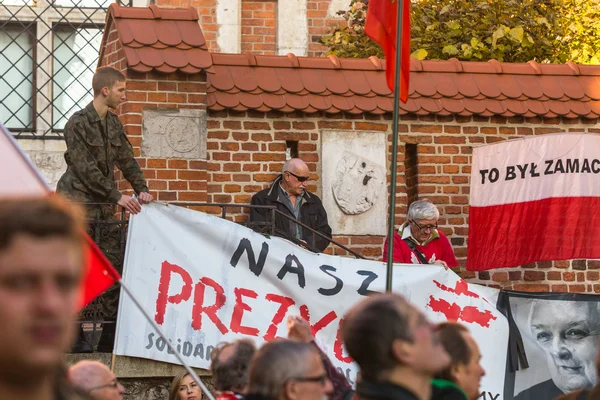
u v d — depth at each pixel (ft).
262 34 58.85
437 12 49.06
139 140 34.73
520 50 47.70
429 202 33.12
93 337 29.17
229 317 29.19
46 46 53.72
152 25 35.50
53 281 7.25
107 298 29.66
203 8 57.82
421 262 32.99
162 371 28.55
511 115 38.06
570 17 50.78
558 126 38.70
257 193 34.58
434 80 37.93
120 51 35.42
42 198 7.51
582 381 33.17
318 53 58.75
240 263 29.66
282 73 37.09
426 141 37.81
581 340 33.27
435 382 14.67
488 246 34.01
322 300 30.25
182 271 28.99
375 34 29.76
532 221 33.83
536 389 32.91
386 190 37.27
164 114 35.01
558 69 39.19
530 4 48.57
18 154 15.02
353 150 37.17
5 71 53.36
